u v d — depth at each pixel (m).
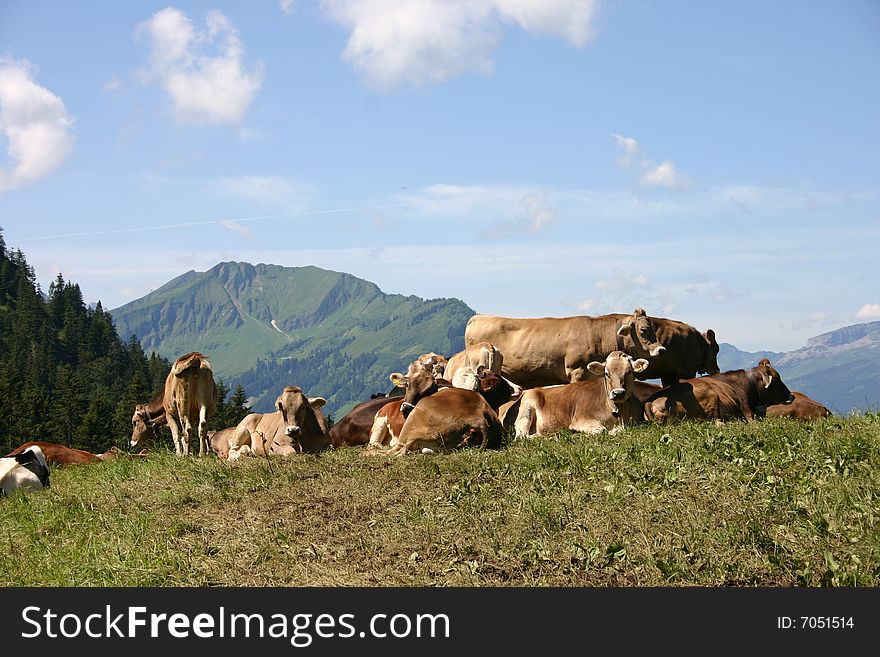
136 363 161.62
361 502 10.86
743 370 17.83
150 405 25.97
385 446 16.25
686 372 20.47
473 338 22.33
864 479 10.07
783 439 12.08
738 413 16.62
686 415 16.11
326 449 17.02
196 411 18.81
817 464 10.87
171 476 13.62
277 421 18.05
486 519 9.72
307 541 9.62
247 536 9.97
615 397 15.55
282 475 12.61
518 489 10.77
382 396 20.55
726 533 8.73
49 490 14.34
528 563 8.68
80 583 9.18
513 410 17.38
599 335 20.91
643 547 8.63
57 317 183.38
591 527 9.23
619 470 11.16
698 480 10.55
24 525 11.80
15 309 187.50
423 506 10.48
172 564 9.45
